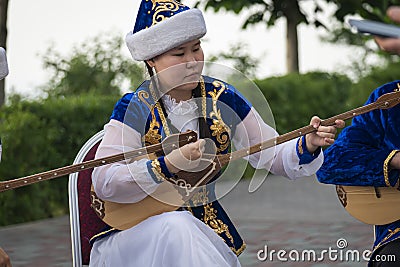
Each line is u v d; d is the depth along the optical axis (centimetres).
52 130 1077
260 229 916
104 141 398
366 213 433
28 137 1030
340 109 1959
